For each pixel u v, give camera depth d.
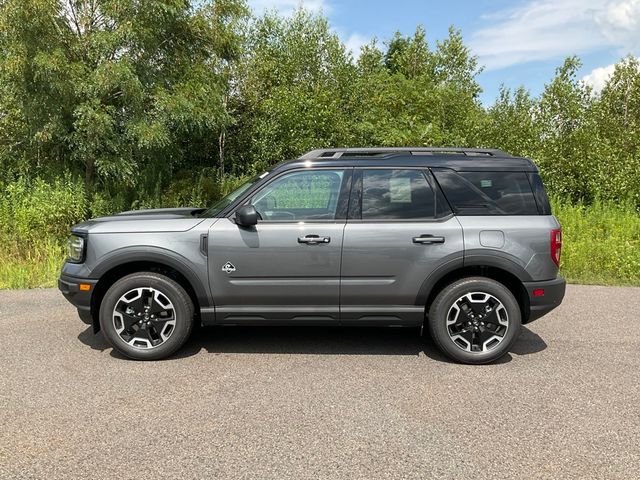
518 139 14.32
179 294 4.63
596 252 9.21
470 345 4.63
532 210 4.68
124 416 3.59
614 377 4.37
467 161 4.77
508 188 4.71
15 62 10.30
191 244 4.59
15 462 2.99
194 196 13.88
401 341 5.32
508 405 3.80
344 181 4.71
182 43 13.19
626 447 3.20
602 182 13.73
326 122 15.74
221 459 3.04
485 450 3.16
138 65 11.79
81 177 12.04
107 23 11.66
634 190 13.35
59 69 10.43
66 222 10.99
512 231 4.57
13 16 10.24
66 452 3.11
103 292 4.84
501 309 4.60
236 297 4.63
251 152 16.89
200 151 17.31
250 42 18.06
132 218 4.83
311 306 4.66
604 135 15.04
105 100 11.68
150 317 4.68
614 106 16.16
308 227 4.59
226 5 13.18
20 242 10.20
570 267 8.82
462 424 3.50
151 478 2.84
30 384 4.14
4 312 6.30
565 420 3.56
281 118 15.55
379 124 16.34
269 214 4.68
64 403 3.79
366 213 4.66
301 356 4.86
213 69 13.67
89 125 10.75
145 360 4.69
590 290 7.75
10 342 5.18
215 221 4.65
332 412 3.68
